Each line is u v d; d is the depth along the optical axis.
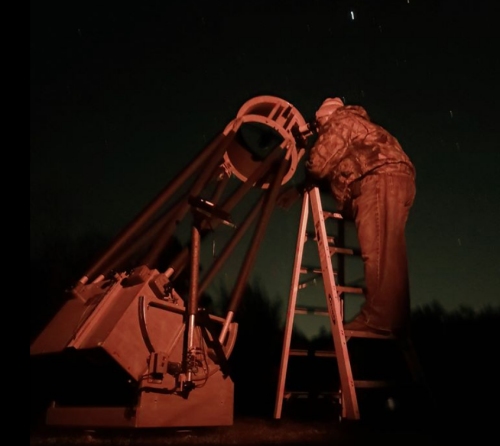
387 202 3.73
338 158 3.88
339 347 3.46
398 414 3.66
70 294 3.28
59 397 3.85
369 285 3.64
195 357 2.78
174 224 3.74
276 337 5.24
